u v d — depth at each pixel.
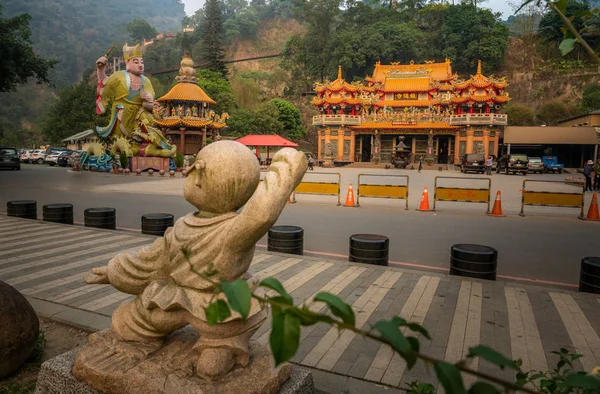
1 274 7.39
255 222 2.87
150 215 11.09
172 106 50.22
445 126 56.97
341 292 6.68
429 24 93.06
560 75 78.38
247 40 139.12
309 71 90.94
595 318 5.72
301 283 7.11
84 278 3.58
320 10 91.81
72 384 3.39
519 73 84.44
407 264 8.86
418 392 1.97
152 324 3.27
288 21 146.12
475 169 43.56
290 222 13.55
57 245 9.41
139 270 3.36
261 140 40.38
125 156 36.91
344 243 10.70
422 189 25.66
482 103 54.53
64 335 5.27
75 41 196.75
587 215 14.74
